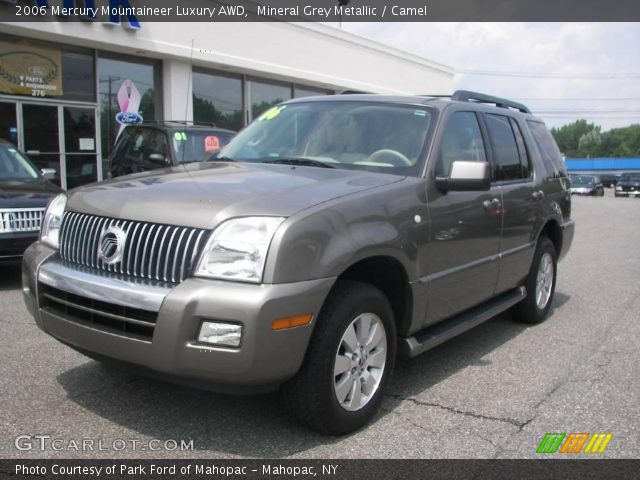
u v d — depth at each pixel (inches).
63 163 557.3
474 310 192.9
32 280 142.3
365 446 132.1
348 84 870.4
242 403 150.2
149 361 118.9
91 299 126.3
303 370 126.4
